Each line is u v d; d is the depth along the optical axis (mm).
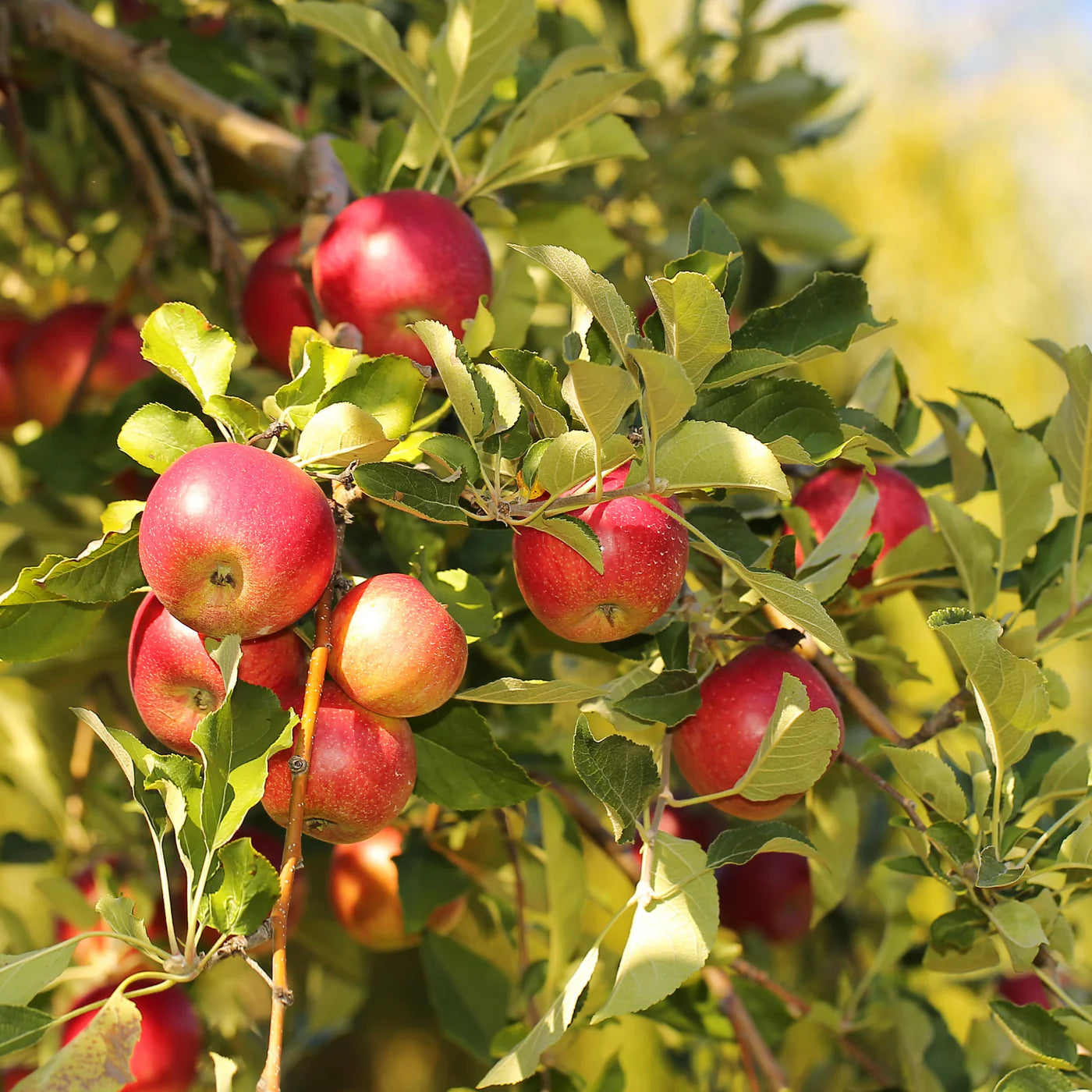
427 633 1080
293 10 1263
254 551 1045
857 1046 1502
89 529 1390
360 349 1229
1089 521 1262
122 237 1786
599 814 1515
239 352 1705
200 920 1044
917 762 1165
